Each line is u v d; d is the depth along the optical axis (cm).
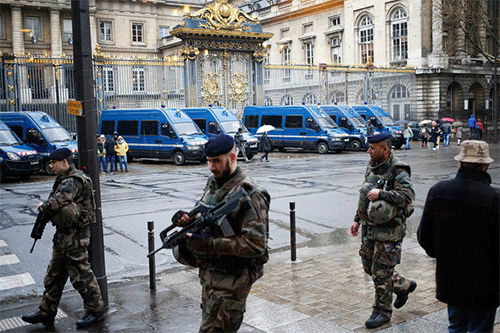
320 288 614
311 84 4484
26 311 578
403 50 4278
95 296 516
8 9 5016
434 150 2792
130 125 2553
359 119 2988
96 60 2636
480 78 4388
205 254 336
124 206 1212
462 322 359
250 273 341
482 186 339
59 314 558
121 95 3234
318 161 2300
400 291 502
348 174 1741
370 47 4544
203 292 347
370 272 500
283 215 1086
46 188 1617
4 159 1802
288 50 5431
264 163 2286
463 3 3422
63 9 5219
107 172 2097
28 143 2109
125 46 5716
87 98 537
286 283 640
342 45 4809
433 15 3991
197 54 2884
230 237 324
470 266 338
